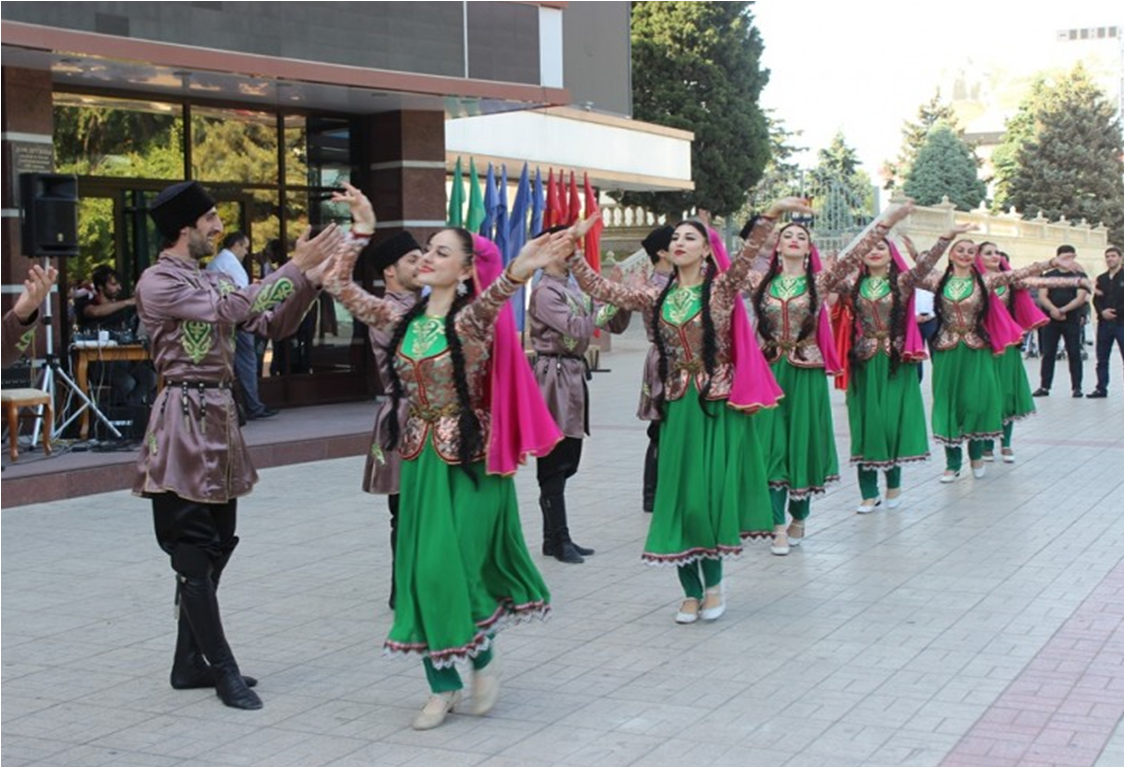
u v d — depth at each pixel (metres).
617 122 23.97
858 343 10.06
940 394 11.34
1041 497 10.64
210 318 5.68
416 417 5.55
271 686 6.14
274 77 12.41
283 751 5.30
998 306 11.51
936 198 48.81
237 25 12.17
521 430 5.56
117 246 13.30
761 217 6.76
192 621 5.85
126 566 8.47
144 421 11.94
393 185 15.18
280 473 11.91
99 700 5.96
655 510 7.00
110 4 11.28
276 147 14.66
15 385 11.11
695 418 6.92
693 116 32.47
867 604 7.39
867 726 5.43
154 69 11.89
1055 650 6.45
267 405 14.77
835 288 9.07
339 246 5.71
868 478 10.11
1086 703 5.66
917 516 9.97
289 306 5.73
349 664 6.46
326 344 15.34
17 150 11.55
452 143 19.61
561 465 8.55
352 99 14.28
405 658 6.54
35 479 10.32
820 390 8.89
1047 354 18.53
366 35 13.22
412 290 6.89
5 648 6.76
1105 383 18.16
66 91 12.85
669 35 32.66
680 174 26.58
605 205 32.88
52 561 8.59
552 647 6.66
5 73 11.47
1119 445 13.50
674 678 6.12
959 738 5.28
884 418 10.04
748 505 7.10
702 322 6.88
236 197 14.33
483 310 5.43
